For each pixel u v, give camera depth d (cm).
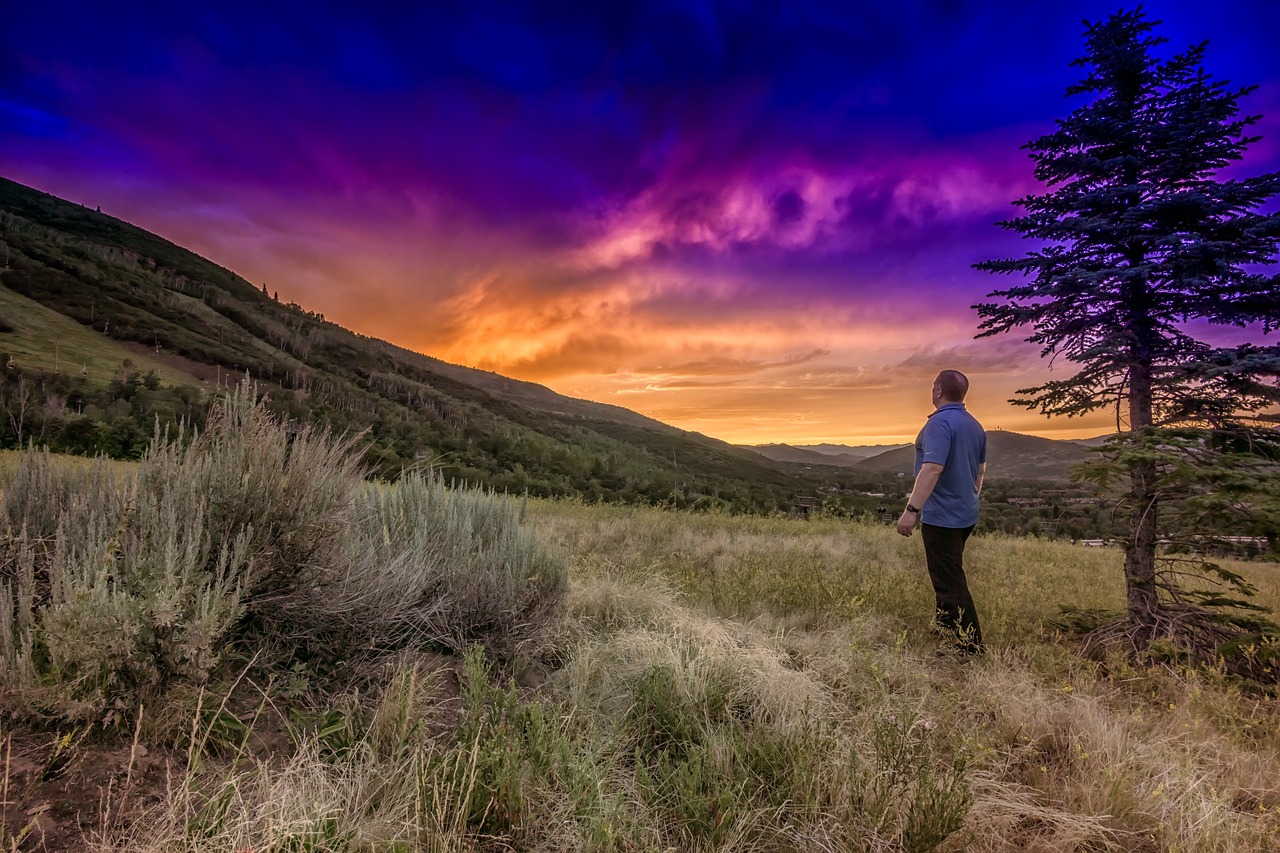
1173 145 460
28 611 198
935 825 179
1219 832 198
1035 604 555
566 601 407
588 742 232
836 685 325
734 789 213
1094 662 383
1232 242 418
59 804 160
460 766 197
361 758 209
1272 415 420
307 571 265
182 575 217
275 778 194
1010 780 243
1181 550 420
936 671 357
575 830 185
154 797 173
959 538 409
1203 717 284
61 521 231
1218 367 397
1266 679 370
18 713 180
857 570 660
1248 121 436
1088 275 432
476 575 344
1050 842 200
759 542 910
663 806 208
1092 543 1296
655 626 398
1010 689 314
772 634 407
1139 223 449
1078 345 493
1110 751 250
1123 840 203
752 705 288
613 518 1102
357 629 279
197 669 203
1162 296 459
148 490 261
